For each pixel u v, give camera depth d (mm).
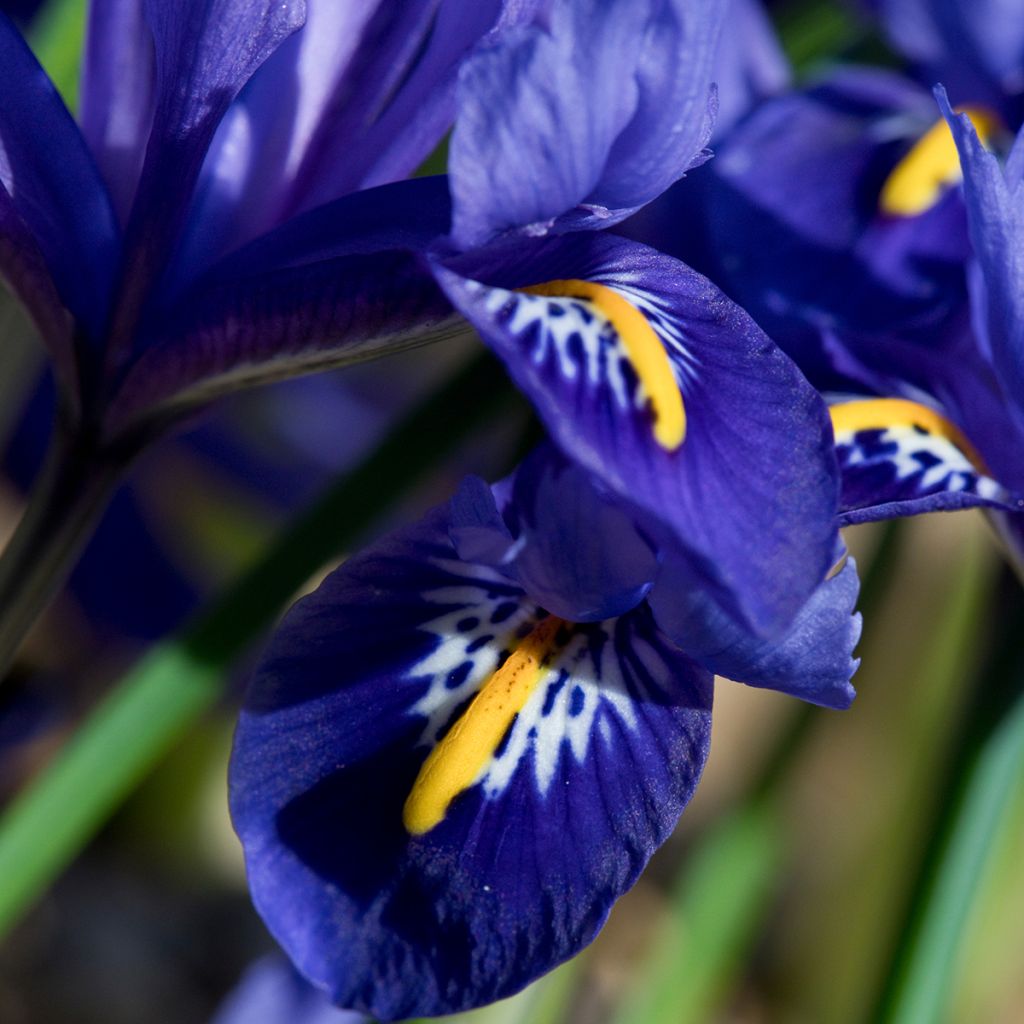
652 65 248
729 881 315
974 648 305
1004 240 254
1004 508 256
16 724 405
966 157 252
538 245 252
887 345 275
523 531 251
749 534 246
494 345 245
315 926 249
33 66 260
